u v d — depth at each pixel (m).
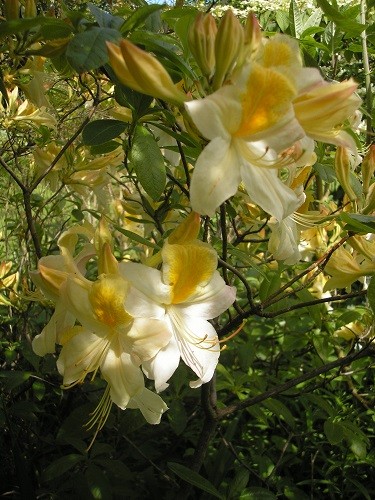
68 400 0.53
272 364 0.61
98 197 0.51
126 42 0.22
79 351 0.27
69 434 0.45
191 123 0.24
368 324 0.47
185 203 0.44
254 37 0.24
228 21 0.23
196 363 0.28
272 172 0.26
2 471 0.52
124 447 0.56
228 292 0.29
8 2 0.33
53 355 0.52
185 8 0.30
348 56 0.57
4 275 0.53
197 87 0.25
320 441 0.54
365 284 0.49
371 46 0.57
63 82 0.54
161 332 0.26
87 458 0.44
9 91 0.48
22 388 0.57
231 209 0.39
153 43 0.28
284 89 0.23
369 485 0.53
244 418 0.60
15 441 0.46
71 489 0.48
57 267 0.28
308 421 0.52
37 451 0.52
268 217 0.40
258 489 0.42
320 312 0.50
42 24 0.29
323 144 0.41
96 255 0.29
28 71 0.42
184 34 0.30
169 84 0.23
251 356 0.54
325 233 0.52
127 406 0.29
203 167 0.22
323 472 0.51
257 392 0.51
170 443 0.58
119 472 0.44
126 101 0.30
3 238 0.70
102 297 0.26
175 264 0.27
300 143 0.26
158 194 0.30
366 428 0.55
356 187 0.33
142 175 0.29
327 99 0.24
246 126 0.24
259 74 0.23
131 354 0.27
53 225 0.68
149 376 0.27
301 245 0.53
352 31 0.38
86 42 0.25
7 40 0.34
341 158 0.32
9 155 0.60
